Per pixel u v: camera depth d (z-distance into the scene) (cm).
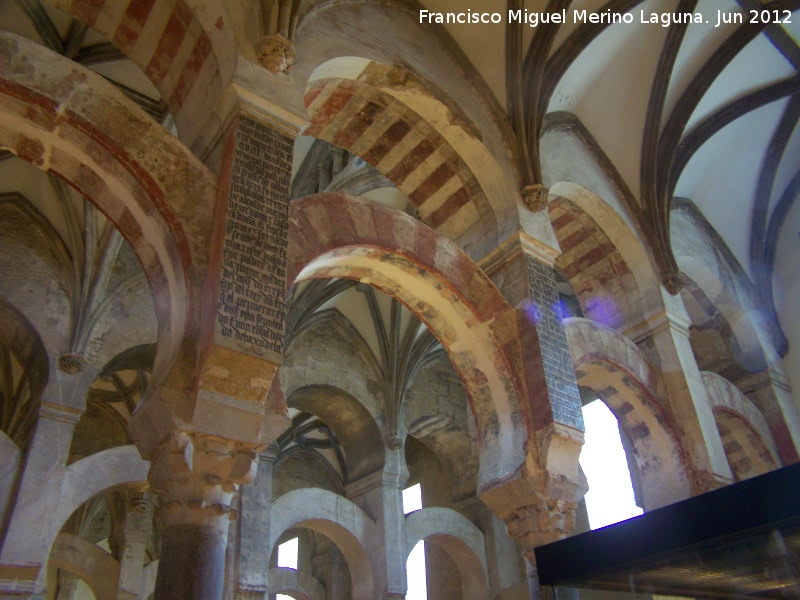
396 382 2047
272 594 2398
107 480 1378
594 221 1433
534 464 961
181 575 613
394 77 1092
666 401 1281
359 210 948
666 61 1389
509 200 1164
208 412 661
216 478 657
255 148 804
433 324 1066
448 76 1191
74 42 1320
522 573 2080
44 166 770
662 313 1355
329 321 2066
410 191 1269
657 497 1216
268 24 877
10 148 746
